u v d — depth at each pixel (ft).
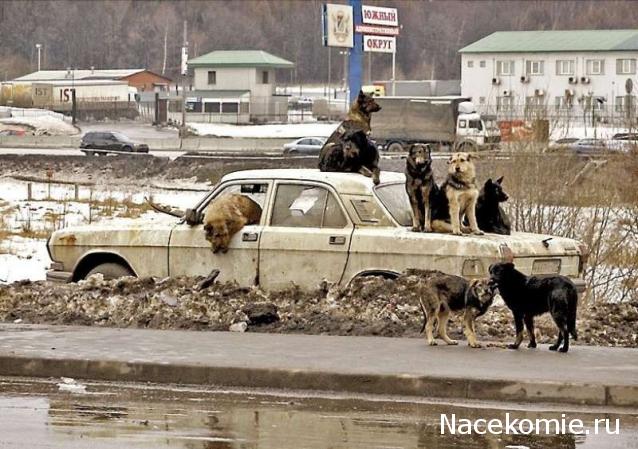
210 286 51.37
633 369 39.11
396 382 38.14
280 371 39.22
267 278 53.36
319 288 50.93
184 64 313.94
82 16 618.03
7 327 48.26
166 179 203.51
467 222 53.67
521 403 37.04
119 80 437.99
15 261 90.94
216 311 49.65
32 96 400.26
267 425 34.04
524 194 79.10
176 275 55.21
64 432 33.12
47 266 88.33
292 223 53.57
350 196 53.01
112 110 391.65
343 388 38.60
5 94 402.93
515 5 637.30
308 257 52.60
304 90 633.61
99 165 212.43
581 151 97.45
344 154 57.41
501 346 43.19
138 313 50.03
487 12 637.30
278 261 53.16
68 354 41.83
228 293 50.75
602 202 78.13
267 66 432.66
